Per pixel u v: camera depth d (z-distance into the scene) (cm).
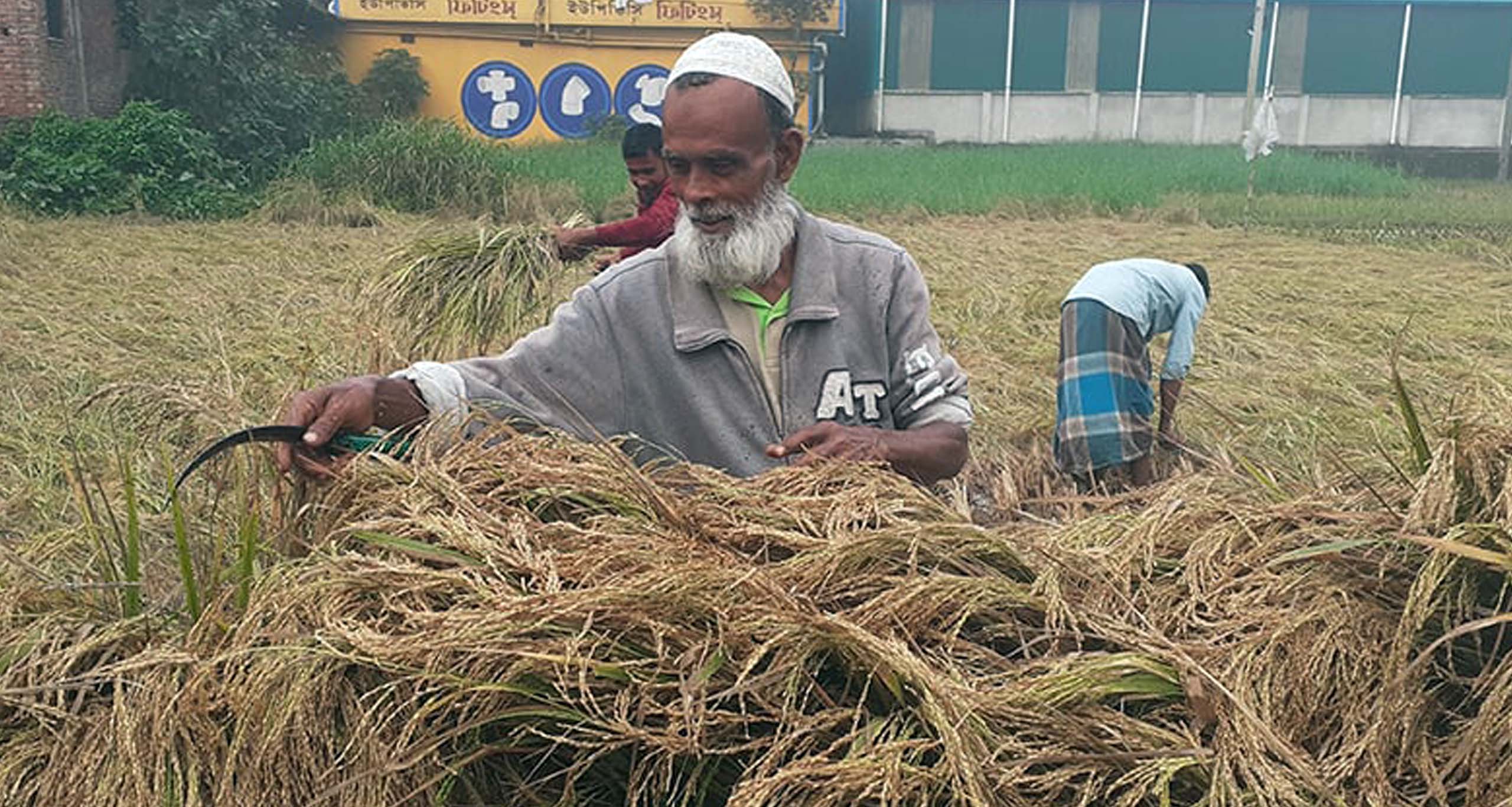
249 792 189
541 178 1816
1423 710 212
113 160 1617
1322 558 238
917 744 186
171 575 266
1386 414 546
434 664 189
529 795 193
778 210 270
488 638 189
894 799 176
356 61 3083
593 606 194
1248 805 190
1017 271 1149
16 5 1762
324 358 636
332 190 1678
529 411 273
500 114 3155
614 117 3081
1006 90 3488
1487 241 1536
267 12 2194
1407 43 3478
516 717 192
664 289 279
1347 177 2266
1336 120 3519
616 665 190
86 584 234
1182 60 3494
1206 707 203
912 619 210
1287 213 1794
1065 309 527
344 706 192
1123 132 3522
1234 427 582
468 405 266
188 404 283
